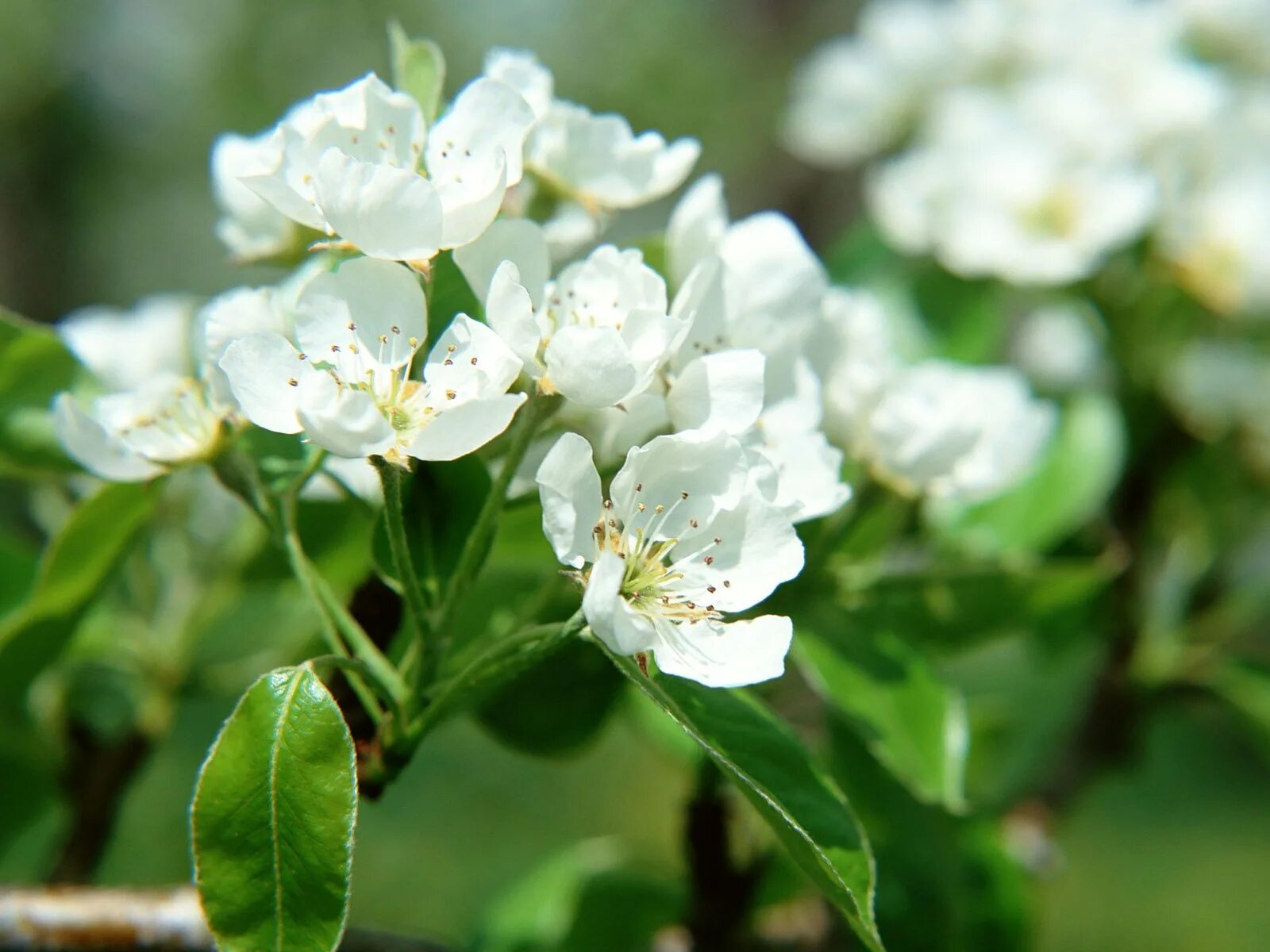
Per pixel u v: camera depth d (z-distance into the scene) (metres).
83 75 1.81
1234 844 1.41
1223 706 0.44
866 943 0.29
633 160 0.32
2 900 0.34
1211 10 0.52
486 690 0.31
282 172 0.30
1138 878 1.34
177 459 0.32
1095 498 0.41
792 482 0.31
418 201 0.29
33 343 0.36
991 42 0.52
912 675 0.35
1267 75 0.53
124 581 0.41
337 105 0.30
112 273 1.94
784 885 0.40
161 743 0.41
